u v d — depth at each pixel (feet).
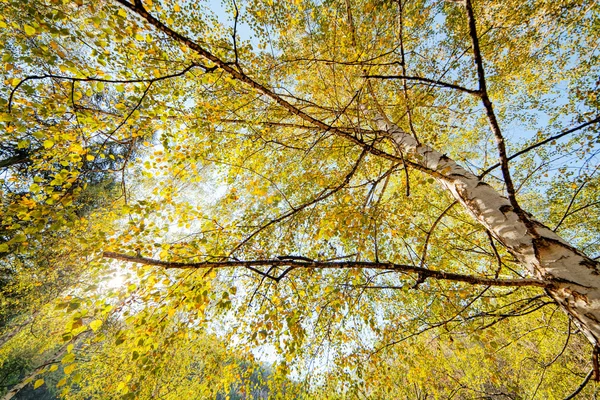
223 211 15.89
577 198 16.97
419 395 13.84
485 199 7.38
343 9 15.03
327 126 8.80
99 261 7.79
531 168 18.42
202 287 7.67
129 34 8.22
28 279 24.57
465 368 17.30
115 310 7.42
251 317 12.17
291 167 16.37
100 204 28.37
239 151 12.65
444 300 10.38
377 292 14.47
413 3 12.98
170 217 9.34
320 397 12.59
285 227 13.48
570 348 18.98
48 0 7.41
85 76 7.49
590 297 4.86
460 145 21.44
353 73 10.48
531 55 16.79
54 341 26.32
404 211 12.18
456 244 14.49
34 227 7.27
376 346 11.66
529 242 6.01
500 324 13.17
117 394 17.70
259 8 16.66
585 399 17.93
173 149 10.91
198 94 13.06
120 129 10.45
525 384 20.22
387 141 12.48
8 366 35.27
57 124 9.71
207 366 13.11
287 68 13.11
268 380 11.65
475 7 15.58
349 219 8.61
